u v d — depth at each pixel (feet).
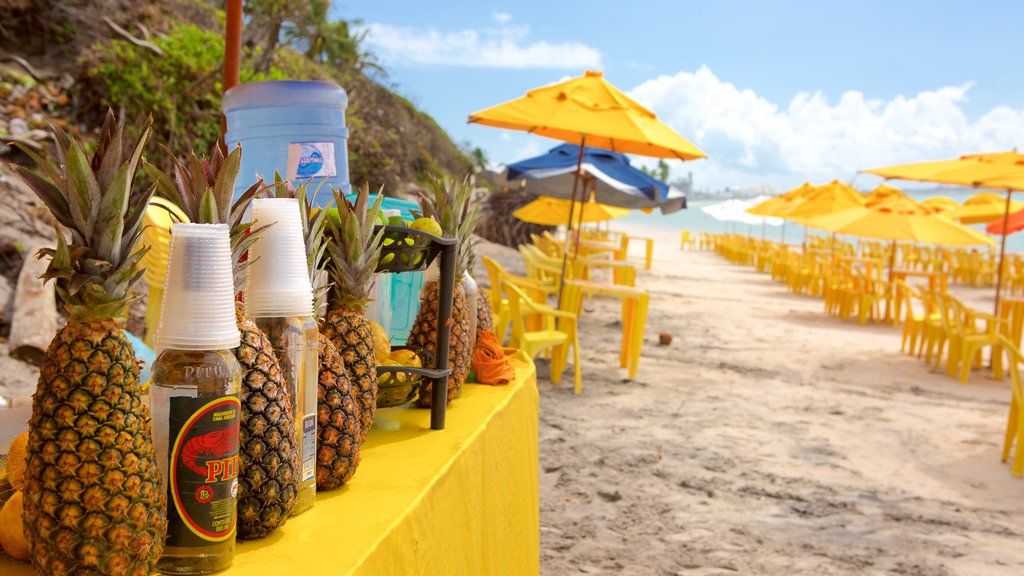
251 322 3.94
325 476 4.64
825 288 54.90
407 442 5.86
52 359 3.02
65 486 2.96
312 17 52.24
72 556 2.99
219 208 3.67
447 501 5.31
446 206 6.99
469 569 5.93
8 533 3.41
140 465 3.12
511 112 27.35
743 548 14.61
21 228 21.66
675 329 41.55
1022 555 15.03
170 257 3.45
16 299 18.89
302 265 4.23
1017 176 31.50
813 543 15.05
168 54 37.70
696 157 28.02
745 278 78.69
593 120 26.71
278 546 3.91
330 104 8.31
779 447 21.22
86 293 2.97
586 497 16.72
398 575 4.29
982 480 19.52
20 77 32.81
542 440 20.36
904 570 14.10
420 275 8.32
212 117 38.68
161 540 3.27
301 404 4.26
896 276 49.98
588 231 83.92
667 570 13.52
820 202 67.51
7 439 5.39
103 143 3.04
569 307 35.01
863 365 34.40
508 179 41.88
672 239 177.99
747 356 34.88
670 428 22.27
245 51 43.88
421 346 6.78
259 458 3.82
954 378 32.68
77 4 37.81
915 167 34.35
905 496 18.03
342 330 5.16
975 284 80.59
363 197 5.11
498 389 7.80
